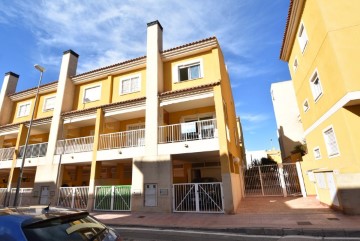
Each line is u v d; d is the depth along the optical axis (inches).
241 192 580.1
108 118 641.6
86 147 591.8
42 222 106.6
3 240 93.0
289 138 937.5
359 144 332.5
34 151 661.9
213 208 425.4
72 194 547.5
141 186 475.8
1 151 730.8
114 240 120.1
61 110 655.1
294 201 481.1
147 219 389.7
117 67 648.4
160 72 577.3
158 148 487.8
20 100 831.7
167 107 565.9
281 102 991.6
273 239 261.3
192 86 553.9
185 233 302.7
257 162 1261.1
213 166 664.4
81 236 109.9
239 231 299.3
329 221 301.9
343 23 362.3
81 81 703.7
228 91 679.1
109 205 498.0
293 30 536.1
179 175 698.8
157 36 597.6
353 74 336.8
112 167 724.7
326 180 398.0
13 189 637.9
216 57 545.0
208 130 519.2
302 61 517.3
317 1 387.9
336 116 374.6
